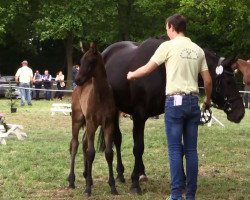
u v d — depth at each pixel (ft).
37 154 37.37
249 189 27.58
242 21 77.05
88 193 25.76
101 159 36.06
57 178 29.78
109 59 28.94
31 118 64.64
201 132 51.93
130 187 27.32
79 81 24.66
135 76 21.47
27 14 123.03
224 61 26.48
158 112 27.22
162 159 36.11
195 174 21.21
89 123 25.61
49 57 149.38
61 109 69.41
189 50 21.13
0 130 44.78
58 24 114.52
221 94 26.61
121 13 123.13
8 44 144.15
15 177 29.55
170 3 117.60
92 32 118.32
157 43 26.89
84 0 114.83
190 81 20.98
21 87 84.23
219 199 25.39
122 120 63.36
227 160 36.17
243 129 55.42
